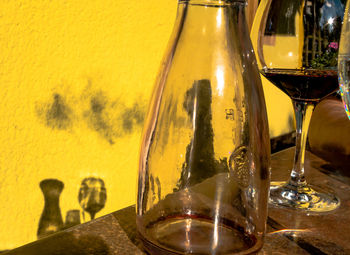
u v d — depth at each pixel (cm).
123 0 55
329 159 57
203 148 30
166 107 30
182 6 29
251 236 28
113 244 31
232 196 29
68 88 52
